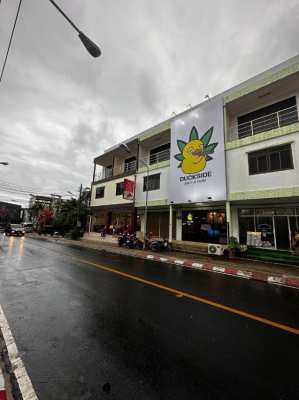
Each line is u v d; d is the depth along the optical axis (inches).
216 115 485.4
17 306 164.9
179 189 532.1
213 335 128.5
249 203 464.4
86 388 83.2
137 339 121.0
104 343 115.6
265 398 80.5
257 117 489.4
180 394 81.0
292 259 367.2
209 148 484.4
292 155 372.8
